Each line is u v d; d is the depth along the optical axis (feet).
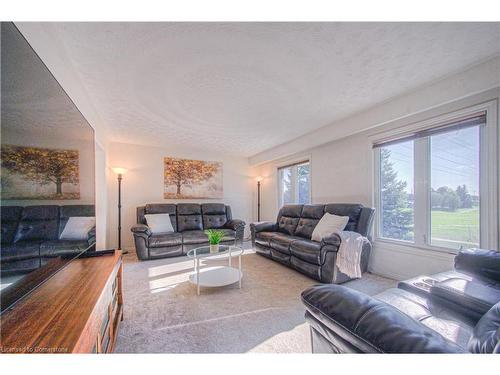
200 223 15.47
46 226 3.41
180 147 16.44
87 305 3.02
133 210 15.08
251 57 6.08
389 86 7.72
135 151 15.26
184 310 6.40
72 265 4.88
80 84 7.13
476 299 3.50
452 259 7.40
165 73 6.75
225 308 6.51
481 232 6.79
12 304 2.58
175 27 4.97
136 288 8.05
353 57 6.13
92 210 5.62
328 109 9.64
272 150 16.60
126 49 5.66
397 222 9.33
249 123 11.31
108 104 8.80
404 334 2.05
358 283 8.50
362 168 10.62
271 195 18.06
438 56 6.10
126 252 13.70
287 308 6.52
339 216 10.02
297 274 9.63
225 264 11.10
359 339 2.25
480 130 6.88
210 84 7.44
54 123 3.66
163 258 12.36
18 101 2.72
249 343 4.89
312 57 6.10
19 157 2.74
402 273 8.80
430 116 8.00
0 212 2.38
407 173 8.97
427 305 3.99
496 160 6.43
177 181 16.61
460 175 7.38
